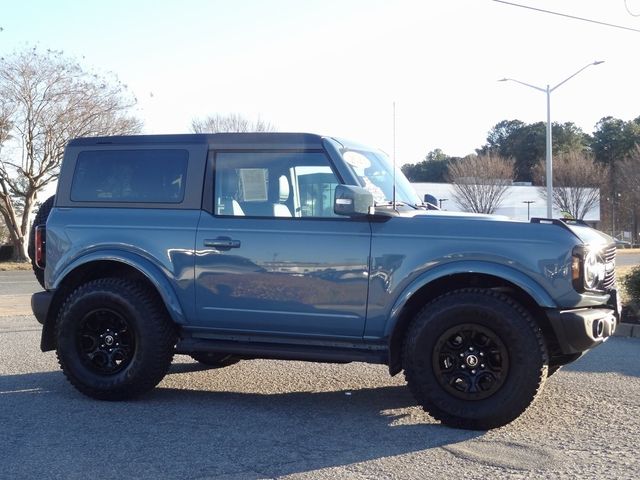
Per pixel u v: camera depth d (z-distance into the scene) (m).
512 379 5.57
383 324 5.95
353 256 5.97
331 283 6.02
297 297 6.11
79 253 6.67
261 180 6.38
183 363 8.39
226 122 37.41
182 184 6.55
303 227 6.14
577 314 5.58
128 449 5.25
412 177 70.88
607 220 63.34
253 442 5.42
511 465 4.89
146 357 6.45
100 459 5.03
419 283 5.82
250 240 6.23
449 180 54.56
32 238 7.15
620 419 6.01
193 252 6.37
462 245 5.77
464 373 5.70
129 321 6.51
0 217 45.19
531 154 76.19
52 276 6.78
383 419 6.06
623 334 10.13
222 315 6.33
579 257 5.61
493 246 5.72
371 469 4.82
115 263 6.71
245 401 6.66
